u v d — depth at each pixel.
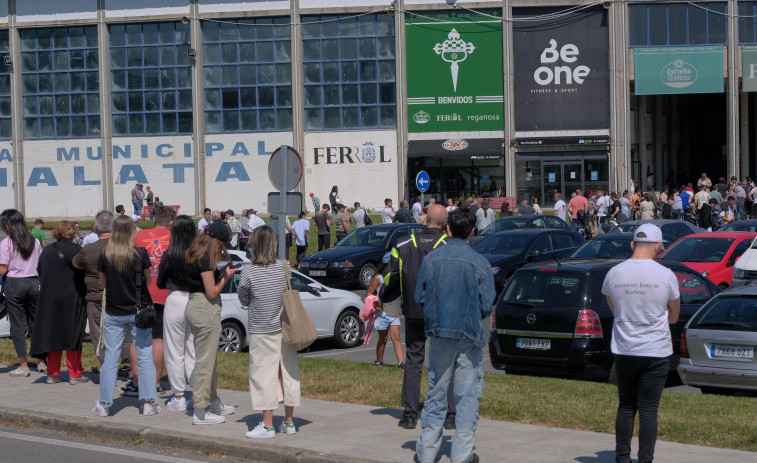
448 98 47.06
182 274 9.09
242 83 48.16
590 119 46.66
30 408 9.39
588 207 34.16
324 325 15.27
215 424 8.61
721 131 62.81
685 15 46.16
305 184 48.06
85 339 15.66
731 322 10.34
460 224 7.04
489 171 47.88
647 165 53.09
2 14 49.41
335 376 10.94
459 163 48.16
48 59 49.34
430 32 46.91
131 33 48.72
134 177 49.19
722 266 18.02
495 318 11.72
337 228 30.22
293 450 7.47
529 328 11.31
